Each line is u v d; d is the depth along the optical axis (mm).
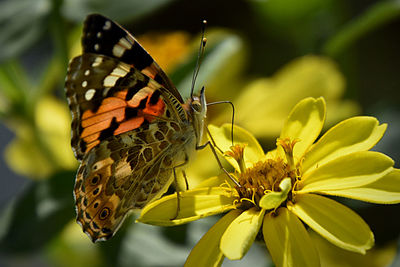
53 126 508
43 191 476
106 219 453
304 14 511
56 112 513
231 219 437
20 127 509
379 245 483
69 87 441
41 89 501
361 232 423
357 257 481
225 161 491
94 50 443
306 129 446
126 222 477
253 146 453
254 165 446
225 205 441
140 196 455
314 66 508
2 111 500
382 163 429
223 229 435
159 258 470
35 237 469
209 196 443
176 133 454
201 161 494
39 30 487
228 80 515
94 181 449
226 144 454
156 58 514
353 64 506
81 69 441
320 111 446
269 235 430
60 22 489
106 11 489
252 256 481
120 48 446
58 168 503
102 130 447
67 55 491
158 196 458
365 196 427
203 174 491
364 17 493
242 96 517
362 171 431
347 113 498
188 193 443
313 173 436
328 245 482
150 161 454
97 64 442
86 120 445
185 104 455
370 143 436
